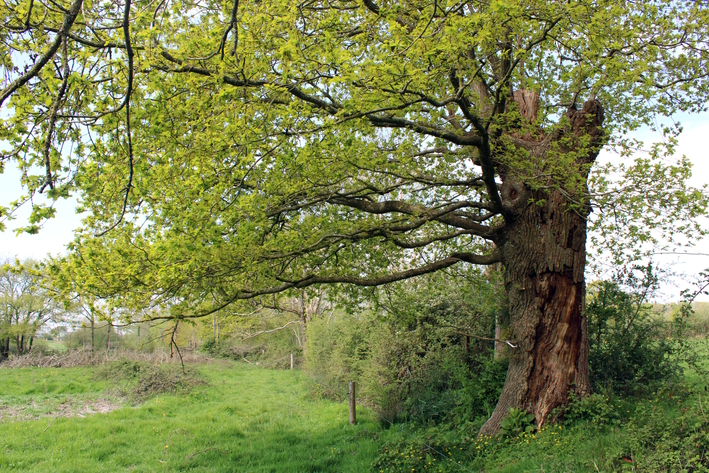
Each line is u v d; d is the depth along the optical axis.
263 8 5.46
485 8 6.43
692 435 5.50
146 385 19.48
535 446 7.89
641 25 9.09
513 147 8.29
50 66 3.75
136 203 6.75
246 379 24.33
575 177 7.88
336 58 4.95
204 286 7.94
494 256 10.16
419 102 7.10
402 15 7.42
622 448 6.13
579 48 7.54
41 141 4.01
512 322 9.91
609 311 11.12
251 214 6.61
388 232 9.12
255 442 12.05
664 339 11.13
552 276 9.33
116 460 10.68
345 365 18.64
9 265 6.72
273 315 30.98
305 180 7.89
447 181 9.52
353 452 10.63
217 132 5.76
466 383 12.05
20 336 30.09
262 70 5.51
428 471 8.09
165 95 5.27
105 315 7.52
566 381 9.06
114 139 5.09
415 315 13.59
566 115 9.50
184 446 11.78
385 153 8.77
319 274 10.92
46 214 3.39
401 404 13.77
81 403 17.61
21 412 15.81
